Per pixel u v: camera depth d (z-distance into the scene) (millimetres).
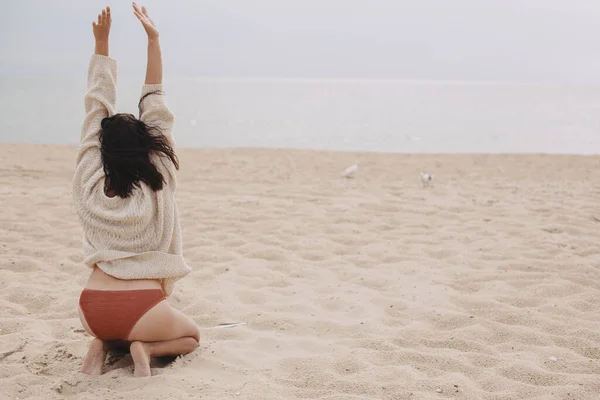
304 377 3246
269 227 6945
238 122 27328
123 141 3059
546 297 4676
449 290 4809
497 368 3383
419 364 3447
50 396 2895
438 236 6609
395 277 5160
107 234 3105
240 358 3432
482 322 4102
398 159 13297
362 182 10500
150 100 3301
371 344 3719
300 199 8766
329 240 6410
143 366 3072
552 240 6410
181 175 10773
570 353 3607
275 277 5133
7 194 8383
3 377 3109
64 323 3947
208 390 2975
